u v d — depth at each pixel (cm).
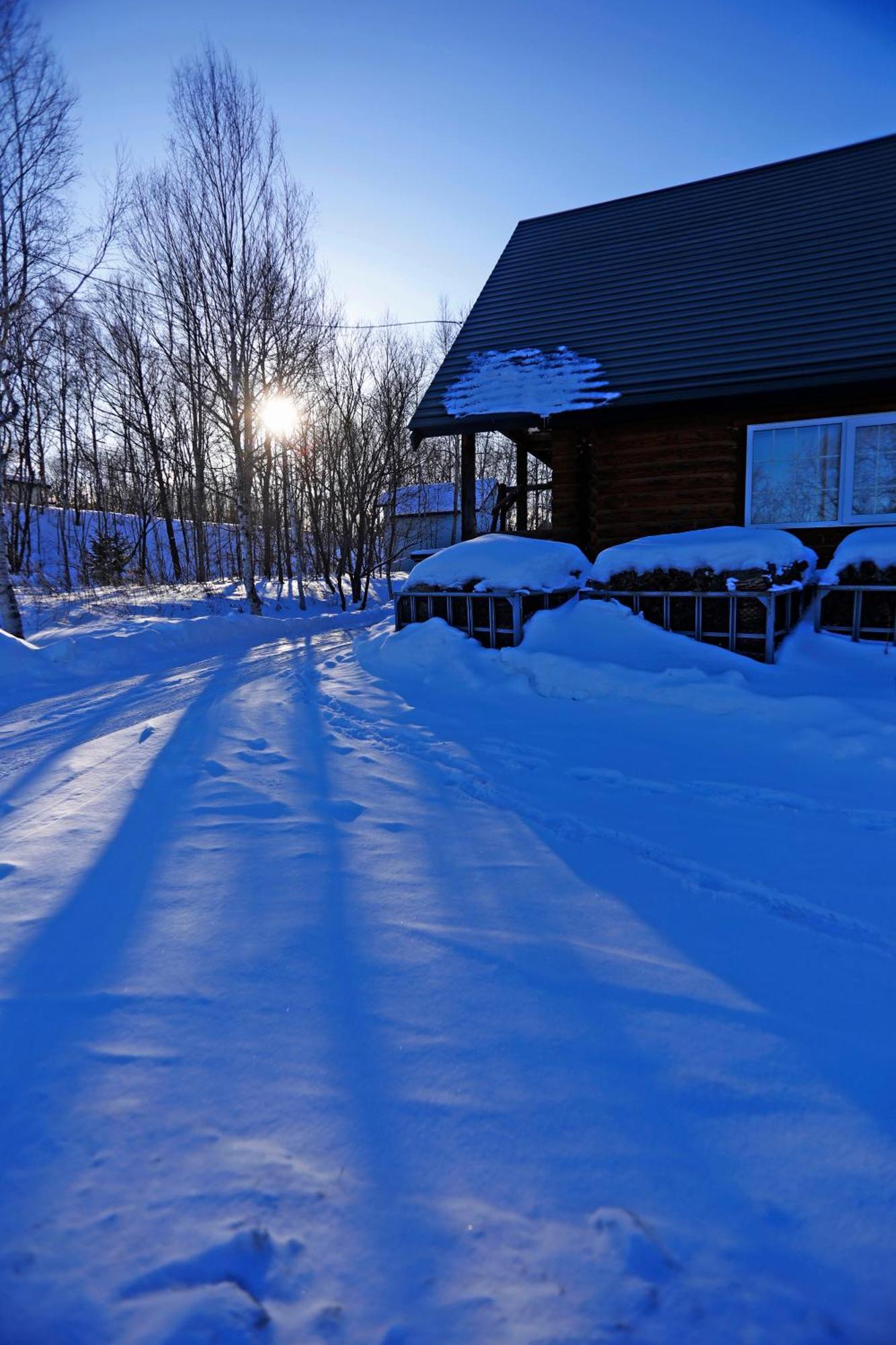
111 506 3058
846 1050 204
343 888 300
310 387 1681
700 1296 135
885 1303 134
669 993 230
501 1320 131
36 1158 166
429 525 3025
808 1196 157
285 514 1950
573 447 994
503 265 1215
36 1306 132
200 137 1395
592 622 716
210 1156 167
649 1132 174
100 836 360
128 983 235
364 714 609
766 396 811
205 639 1122
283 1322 130
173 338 1583
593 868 323
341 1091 188
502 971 242
